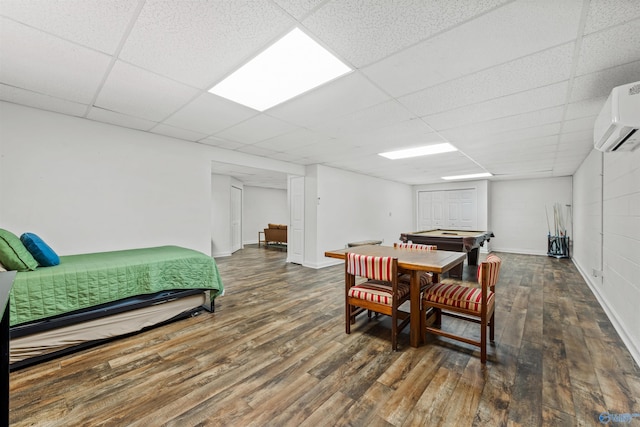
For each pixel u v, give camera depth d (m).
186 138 3.62
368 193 7.06
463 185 8.21
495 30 1.45
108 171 3.06
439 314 2.69
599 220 3.53
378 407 1.54
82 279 2.15
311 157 4.85
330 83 2.07
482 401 1.59
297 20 1.39
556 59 1.72
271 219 10.67
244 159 4.50
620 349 2.19
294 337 2.43
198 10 1.32
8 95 2.31
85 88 2.18
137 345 2.26
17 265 1.98
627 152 2.40
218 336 2.44
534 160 4.99
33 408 1.52
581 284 4.22
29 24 1.41
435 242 4.92
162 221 3.49
